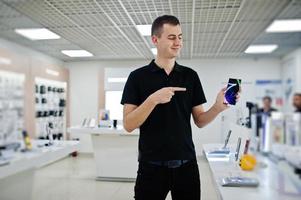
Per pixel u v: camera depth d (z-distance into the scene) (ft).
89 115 11.85
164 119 4.19
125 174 12.95
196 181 4.37
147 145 4.26
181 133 4.24
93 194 10.54
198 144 9.14
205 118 4.40
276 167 3.24
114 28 9.87
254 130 3.70
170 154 4.19
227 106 4.19
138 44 10.38
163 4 8.48
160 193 4.25
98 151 13.15
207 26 7.93
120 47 10.39
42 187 7.41
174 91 4.01
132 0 8.27
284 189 3.14
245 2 4.09
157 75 4.33
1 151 3.54
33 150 3.97
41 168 7.50
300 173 3.02
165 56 4.25
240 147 6.28
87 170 12.84
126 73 10.27
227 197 3.40
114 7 8.68
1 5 3.57
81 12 8.43
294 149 3.04
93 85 10.81
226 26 6.95
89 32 9.40
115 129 12.45
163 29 4.10
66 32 7.68
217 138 8.93
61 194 8.86
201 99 4.55
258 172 3.55
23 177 4.03
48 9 6.40
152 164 4.23
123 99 4.36
